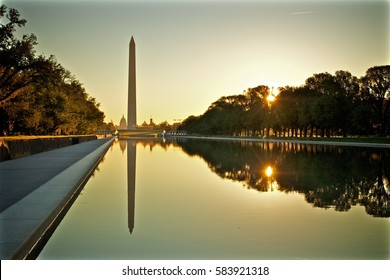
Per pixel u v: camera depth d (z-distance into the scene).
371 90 73.88
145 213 13.62
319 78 90.75
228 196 16.78
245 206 14.71
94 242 10.56
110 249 10.02
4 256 8.53
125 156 43.00
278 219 12.76
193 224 12.16
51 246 10.30
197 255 9.53
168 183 20.92
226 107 145.88
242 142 88.06
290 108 89.38
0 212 12.49
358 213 13.62
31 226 10.66
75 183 18.27
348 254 9.61
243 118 118.62
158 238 10.80
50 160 33.03
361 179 21.83
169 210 14.11
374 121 74.56
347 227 11.84
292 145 67.38
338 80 82.75
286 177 22.89
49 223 12.00
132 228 11.76
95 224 12.29
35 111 56.75
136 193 17.70
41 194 15.42
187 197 16.62
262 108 109.31
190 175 24.45
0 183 18.88
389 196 16.70
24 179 20.42
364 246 10.14
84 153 42.50
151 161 35.84
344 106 76.06
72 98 86.12
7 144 35.19
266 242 10.45
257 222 12.39
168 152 50.50
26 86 47.34
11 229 10.41
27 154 41.78
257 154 43.72
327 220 12.62
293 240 10.60
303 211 13.87
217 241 10.52
